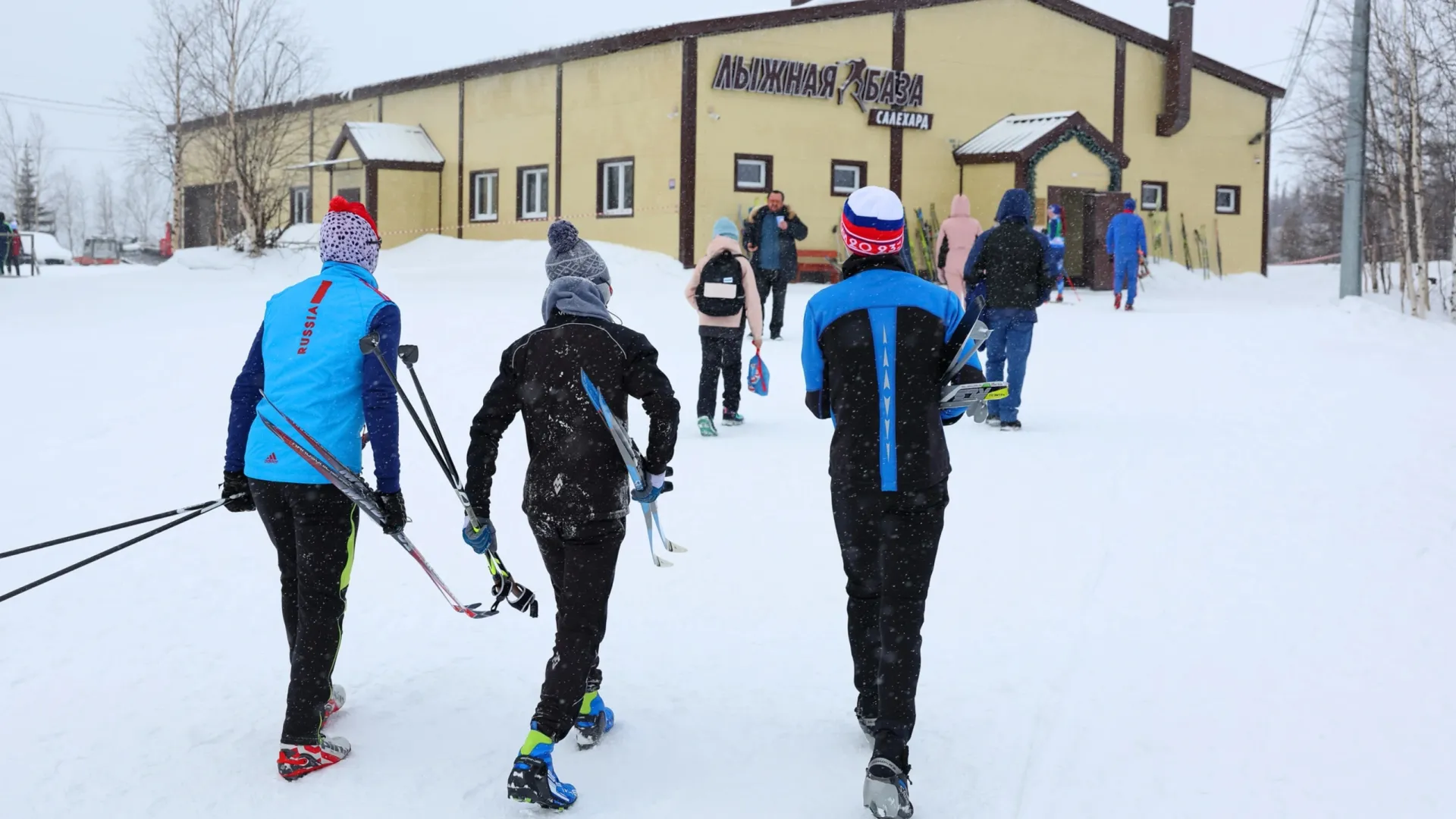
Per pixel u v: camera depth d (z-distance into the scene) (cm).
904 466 336
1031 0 2573
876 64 2372
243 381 365
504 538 610
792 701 408
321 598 354
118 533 608
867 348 341
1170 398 1019
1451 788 334
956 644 455
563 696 334
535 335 362
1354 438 832
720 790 345
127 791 342
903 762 320
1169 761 355
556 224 407
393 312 361
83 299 1655
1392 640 447
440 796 340
